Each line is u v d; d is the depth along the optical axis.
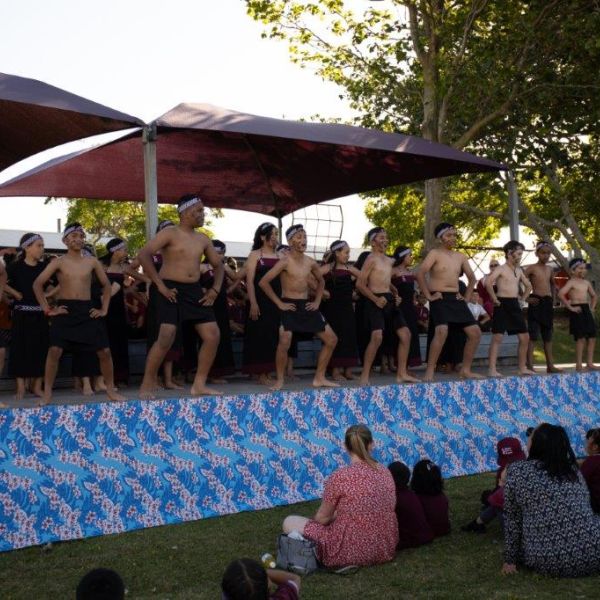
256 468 7.78
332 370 10.39
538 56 16.62
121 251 9.11
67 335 7.14
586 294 11.43
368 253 10.39
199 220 7.82
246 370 9.47
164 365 8.73
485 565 5.91
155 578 5.67
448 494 8.23
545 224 22.70
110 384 7.43
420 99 18.70
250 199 14.51
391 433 8.80
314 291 9.97
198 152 12.41
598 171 18.45
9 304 8.16
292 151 12.33
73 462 6.82
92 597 3.09
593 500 6.38
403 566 5.91
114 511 6.92
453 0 17.77
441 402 9.32
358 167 12.45
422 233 24.06
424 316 12.39
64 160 12.29
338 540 5.89
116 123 8.41
